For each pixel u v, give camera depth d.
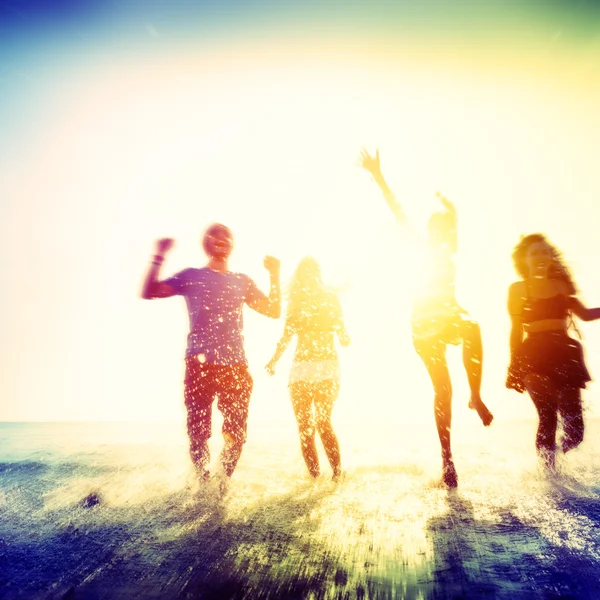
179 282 2.90
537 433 2.93
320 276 3.47
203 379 2.77
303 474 2.84
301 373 3.14
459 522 1.73
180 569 1.34
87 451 3.89
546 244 3.13
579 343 3.01
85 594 1.19
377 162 3.24
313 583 1.24
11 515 1.88
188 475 2.65
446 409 2.65
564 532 1.58
